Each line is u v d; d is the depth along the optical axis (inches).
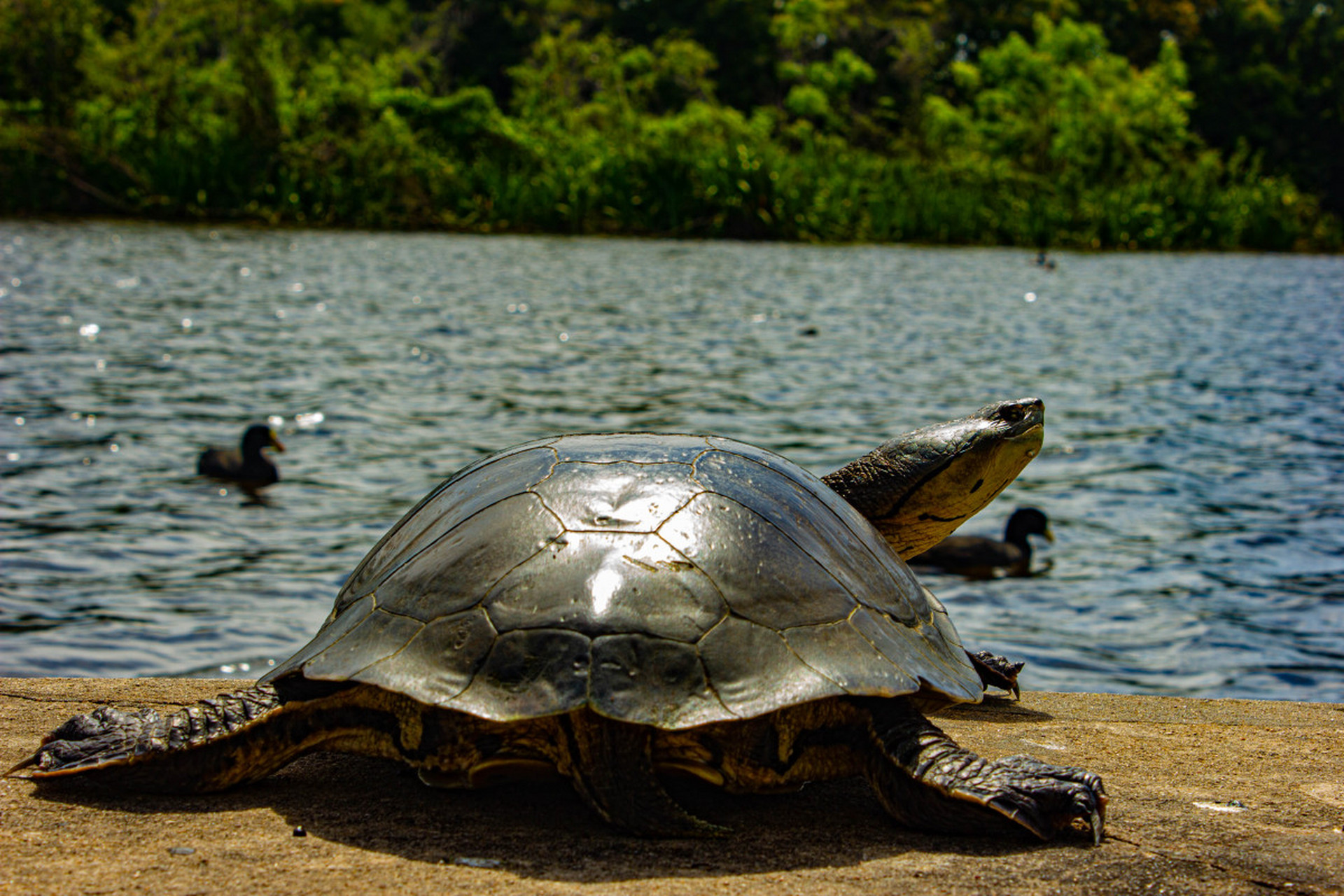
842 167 1446.9
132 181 1267.2
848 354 577.3
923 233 1423.5
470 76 2036.2
